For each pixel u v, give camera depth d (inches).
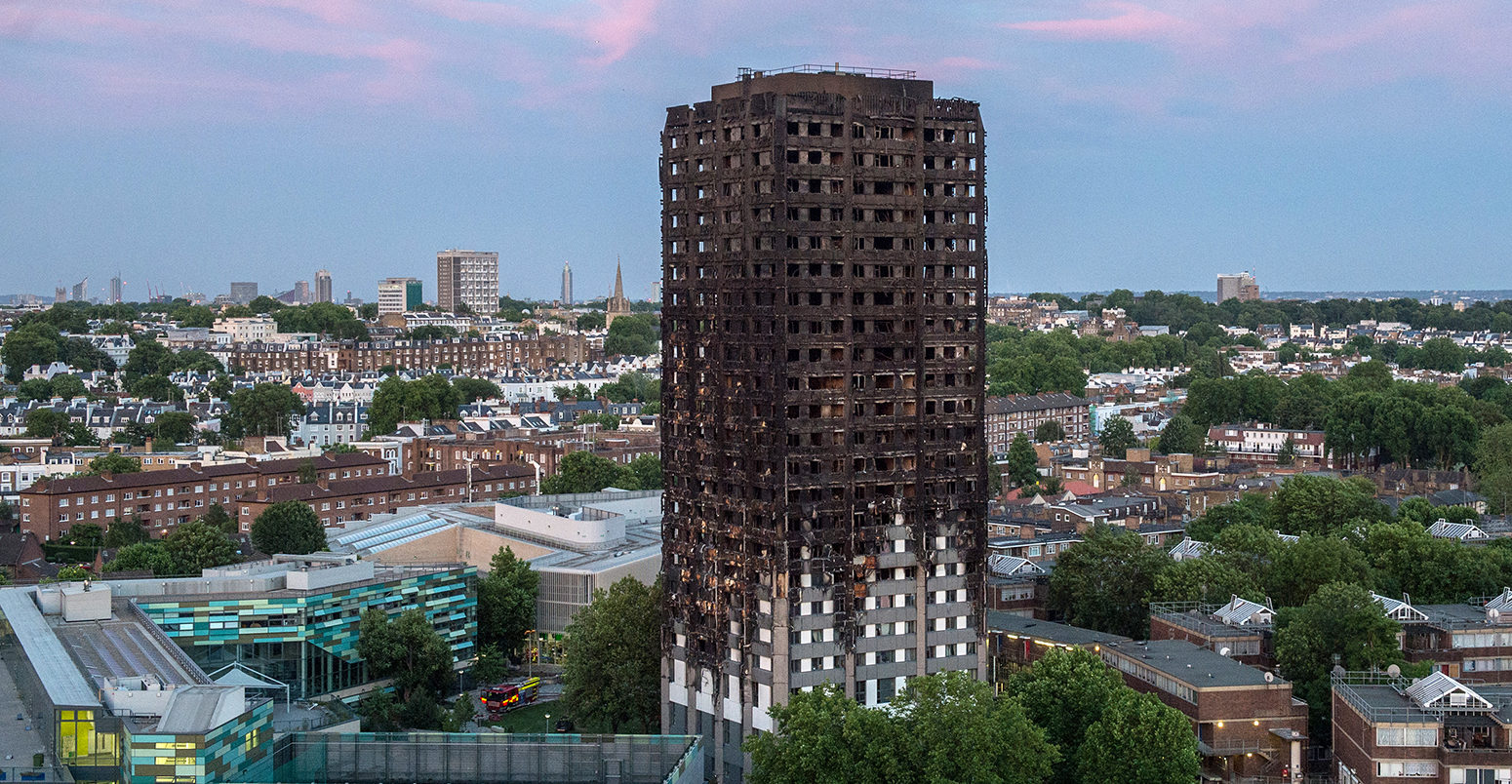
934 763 7726.4
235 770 7170.3
